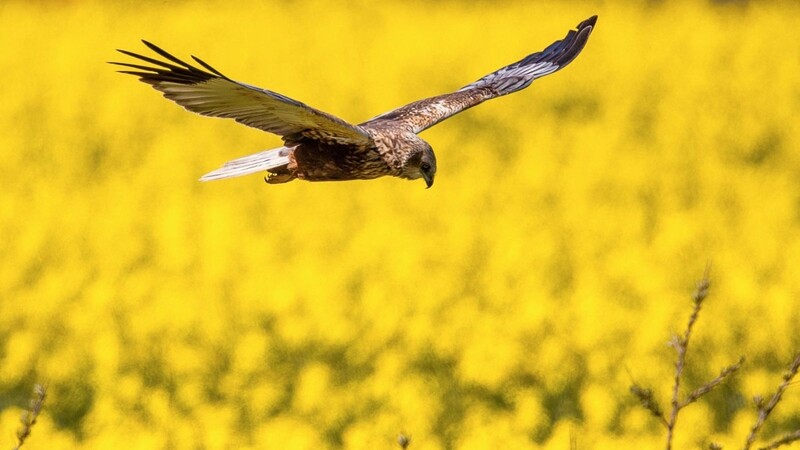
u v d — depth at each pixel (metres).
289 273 16.62
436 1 39.66
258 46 33.72
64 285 15.81
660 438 10.73
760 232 18.03
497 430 10.72
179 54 32.97
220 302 15.48
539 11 37.00
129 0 37.59
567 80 28.88
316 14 37.31
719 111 26.70
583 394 12.20
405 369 13.19
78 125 27.02
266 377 13.01
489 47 32.94
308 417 11.99
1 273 16.75
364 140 6.72
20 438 6.08
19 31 34.59
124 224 19.89
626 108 26.83
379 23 36.50
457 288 15.88
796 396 11.27
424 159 7.12
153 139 26.56
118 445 10.88
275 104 6.09
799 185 22.02
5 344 14.52
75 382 12.96
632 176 22.25
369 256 17.25
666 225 18.78
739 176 22.27
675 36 33.38
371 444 10.95
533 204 21.08
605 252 17.95
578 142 25.03
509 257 16.70
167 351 13.70
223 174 6.85
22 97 28.39
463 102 7.84
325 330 13.96
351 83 29.80
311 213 20.75
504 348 12.61
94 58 32.19
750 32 32.88
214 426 11.39
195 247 18.66
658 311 13.55
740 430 10.90
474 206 20.83
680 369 5.73
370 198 21.42
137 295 15.56
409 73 30.81
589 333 13.35
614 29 33.97
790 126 25.38
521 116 26.92
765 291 15.37
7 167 24.17
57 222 20.05
